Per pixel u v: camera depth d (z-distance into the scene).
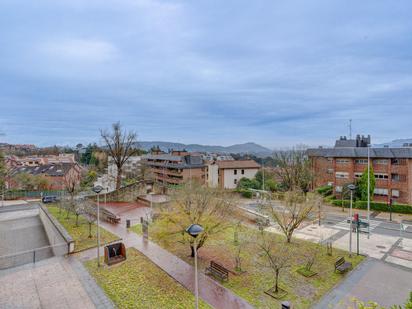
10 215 32.44
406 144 44.38
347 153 41.44
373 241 22.75
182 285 14.05
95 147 86.69
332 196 41.41
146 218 25.53
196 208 18.53
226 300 12.77
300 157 45.91
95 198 36.97
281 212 24.11
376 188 39.00
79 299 12.53
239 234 23.42
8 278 14.56
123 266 16.17
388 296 13.67
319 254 19.33
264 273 15.88
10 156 72.38
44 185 52.94
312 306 12.58
